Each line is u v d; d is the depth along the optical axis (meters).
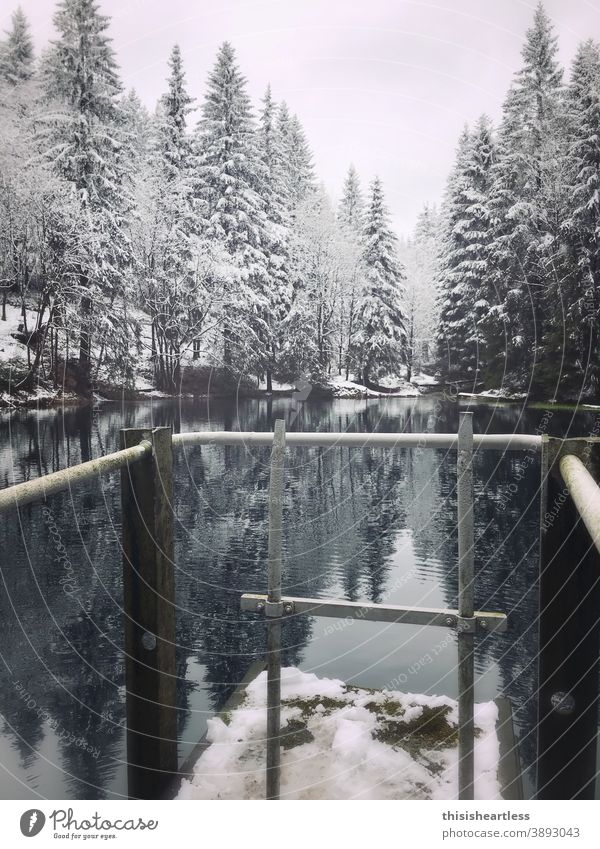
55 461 8.68
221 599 3.77
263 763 1.44
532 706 2.31
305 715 1.68
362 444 1.28
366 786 1.33
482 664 2.75
